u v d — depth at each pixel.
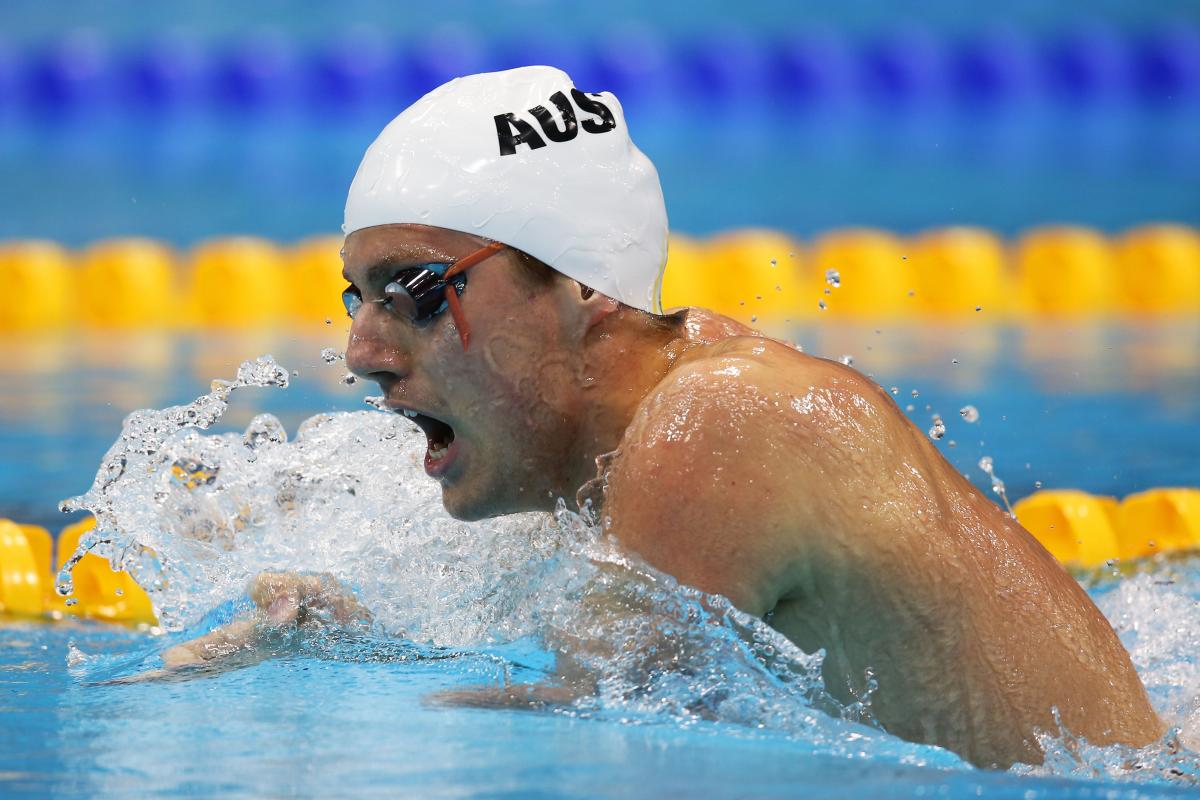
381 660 6.27
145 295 22.62
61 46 42.94
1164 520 11.02
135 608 8.74
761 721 5.02
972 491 5.67
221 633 6.64
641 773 4.42
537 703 5.33
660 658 5.06
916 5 48.47
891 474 5.16
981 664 5.13
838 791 4.26
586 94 5.79
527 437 5.40
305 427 7.40
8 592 8.81
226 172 33.84
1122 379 17.38
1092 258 24.39
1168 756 5.18
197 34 44.69
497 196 5.31
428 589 6.75
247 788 4.31
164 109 41.91
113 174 33.50
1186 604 8.23
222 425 14.22
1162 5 47.72
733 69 43.69
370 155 5.54
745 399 5.03
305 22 46.09
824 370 5.36
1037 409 15.70
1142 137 38.88
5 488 12.15
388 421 7.40
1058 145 38.06
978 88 44.34
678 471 4.95
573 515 5.39
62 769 4.58
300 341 20.36
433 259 5.27
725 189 32.28
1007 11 47.72
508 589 6.63
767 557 4.91
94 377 17.44
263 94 42.03
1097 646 5.45
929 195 31.27
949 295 23.95
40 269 22.38
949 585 5.11
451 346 5.28
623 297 5.45
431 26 46.06
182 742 4.91
